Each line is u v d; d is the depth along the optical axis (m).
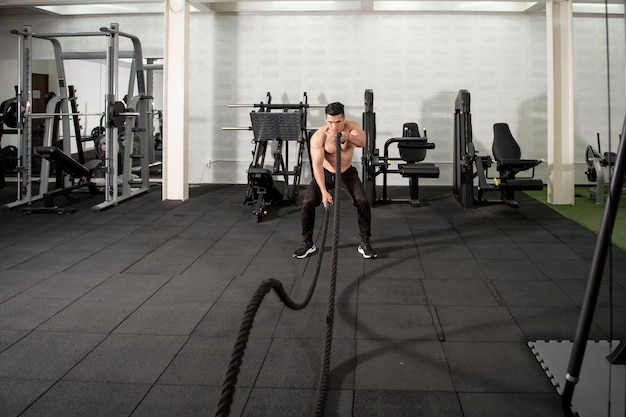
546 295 2.65
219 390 1.76
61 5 5.82
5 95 6.74
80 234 3.95
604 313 2.40
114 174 5.01
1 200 5.36
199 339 2.15
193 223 4.33
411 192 5.19
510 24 6.02
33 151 7.01
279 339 2.16
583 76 6.10
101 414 1.62
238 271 3.07
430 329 2.25
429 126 6.21
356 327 2.28
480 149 6.20
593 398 1.69
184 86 5.16
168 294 2.68
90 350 2.05
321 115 6.30
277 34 6.23
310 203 3.34
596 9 5.93
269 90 6.33
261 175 4.36
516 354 2.02
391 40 6.12
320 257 2.31
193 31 6.31
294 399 1.71
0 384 1.79
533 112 6.11
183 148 5.25
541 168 6.23
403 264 3.20
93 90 6.84
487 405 1.68
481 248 3.55
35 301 2.57
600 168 5.07
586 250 3.47
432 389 1.77
